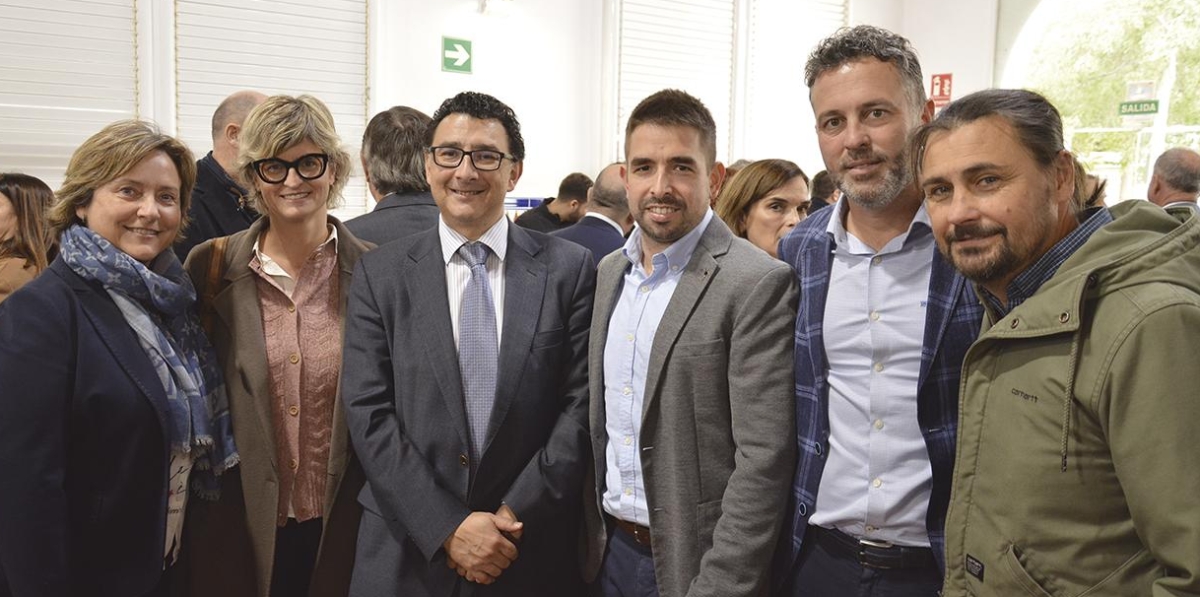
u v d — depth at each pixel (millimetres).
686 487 1518
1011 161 1099
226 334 1784
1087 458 1046
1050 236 1135
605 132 5164
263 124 1741
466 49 4719
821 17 5875
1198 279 1008
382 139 2324
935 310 1367
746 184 2404
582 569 1795
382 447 1654
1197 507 933
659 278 1625
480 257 1774
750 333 1488
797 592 1513
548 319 1758
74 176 1551
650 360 1553
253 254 1823
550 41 4973
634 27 5203
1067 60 5469
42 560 1402
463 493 1663
